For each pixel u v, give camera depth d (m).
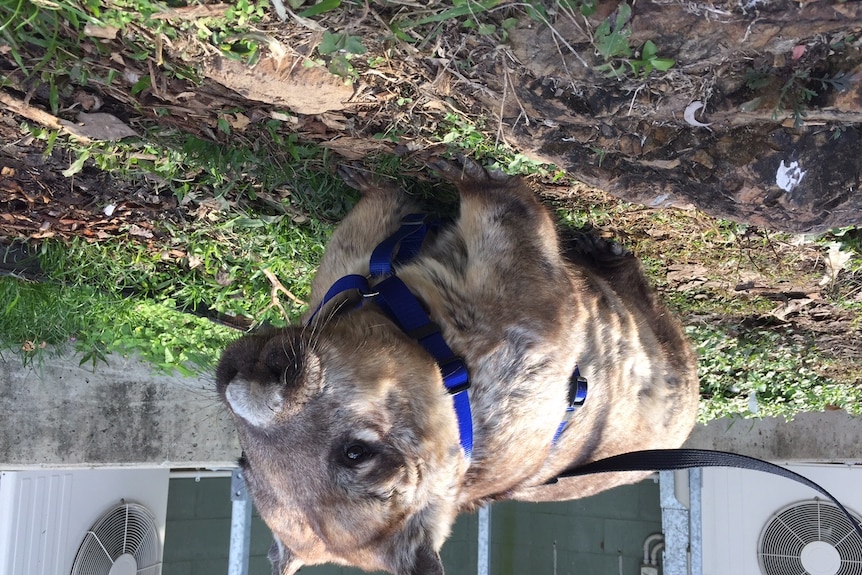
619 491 2.11
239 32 0.47
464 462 0.56
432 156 0.63
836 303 0.92
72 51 0.49
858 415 1.46
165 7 0.44
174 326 0.96
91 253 0.82
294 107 0.54
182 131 0.61
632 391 0.76
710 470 1.64
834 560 1.55
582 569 2.13
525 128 0.56
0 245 0.79
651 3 0.42
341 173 0.68
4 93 0.54
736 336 1.07
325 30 0.46
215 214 0.76
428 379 0.54
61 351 0.96
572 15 0.43
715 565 1.63
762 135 0.52
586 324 0.68
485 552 1.90
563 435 0.67
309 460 0.50
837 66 0.46
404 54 0.50
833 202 0.54
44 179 0.69
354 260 0.64
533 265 0.61
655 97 0.50
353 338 0.53
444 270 0.60
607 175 0.58
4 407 0.97
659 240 0.79
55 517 1.24
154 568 1.51
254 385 0.47
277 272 0.87
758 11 0.42
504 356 0.58
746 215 0.59
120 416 1.04
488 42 0.47
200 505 1.92
